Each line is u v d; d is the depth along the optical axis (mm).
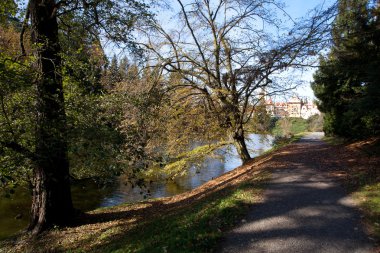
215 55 16109
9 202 16156
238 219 6816
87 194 18656
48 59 9102
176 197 14695
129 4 9531
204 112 16547
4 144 7359
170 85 16172
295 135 34406
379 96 10508
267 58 12570
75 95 8922
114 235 9164
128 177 9055
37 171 10023
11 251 9117
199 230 6277
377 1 11984
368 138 16062
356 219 6449
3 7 9367
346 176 9742
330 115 22125
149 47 14797
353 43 12328
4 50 9961
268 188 9117
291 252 5195
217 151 19312
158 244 6219
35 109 7477
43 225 10203
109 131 7871
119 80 13469
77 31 10445
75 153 7766
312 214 6852
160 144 16625
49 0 9719
